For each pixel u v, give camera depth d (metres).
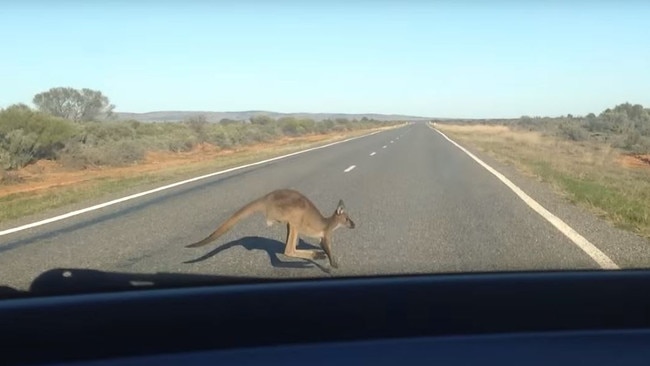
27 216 14.52
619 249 10.23
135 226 12.80
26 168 30.38
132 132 48.41
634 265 8.91
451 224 12.74
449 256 9.59
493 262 9.08
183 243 10.96
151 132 54.09
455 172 24.22
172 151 44.84
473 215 13.94
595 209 14.88
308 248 10.34
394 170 24.89
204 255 9.85
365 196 17.09
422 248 10.27
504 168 26.22
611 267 8.73
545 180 21.30
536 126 103.12
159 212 14.64
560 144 51.09
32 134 32.06
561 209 14.88
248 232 12.03
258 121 87.94
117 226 12.83
